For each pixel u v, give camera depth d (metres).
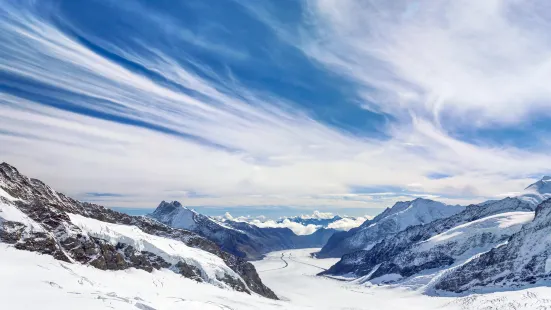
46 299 50.41
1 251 74.75
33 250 81.25
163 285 102.38
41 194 130.00
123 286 84.94
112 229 121.25
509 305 133.38
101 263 96.19
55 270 72.81
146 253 121.31
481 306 144.38
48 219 98.38
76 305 49.12
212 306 75.31
